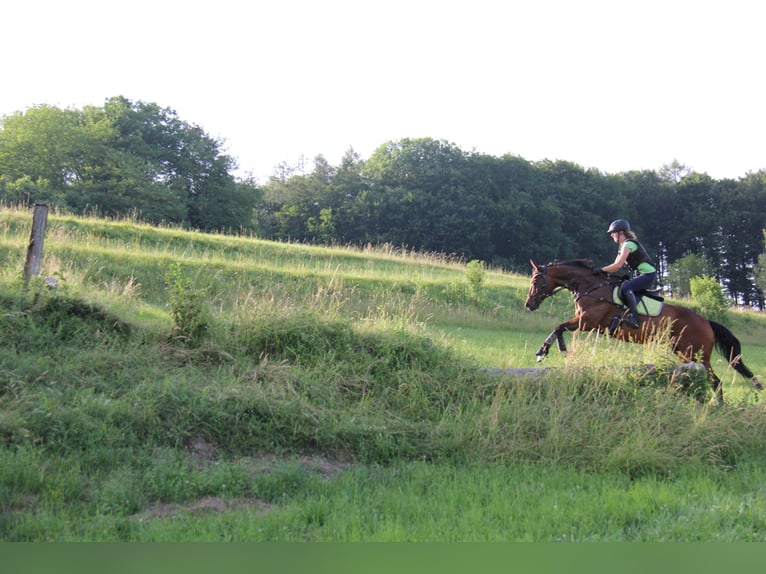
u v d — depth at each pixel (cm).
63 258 1988
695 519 661
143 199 5584
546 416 974
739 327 3225
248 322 1130
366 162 8219
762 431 990
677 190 8050
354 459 862
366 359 1080
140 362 969
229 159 6569
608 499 716
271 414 881
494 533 622
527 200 6988
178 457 785
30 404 802
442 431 923
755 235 7662
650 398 1037
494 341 1847
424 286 2597
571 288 1282
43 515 618
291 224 7656
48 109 5797
